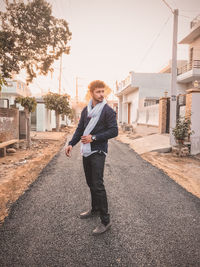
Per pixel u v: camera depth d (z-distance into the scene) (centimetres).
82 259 176
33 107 848
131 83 1767
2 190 346
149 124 1359
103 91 221
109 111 221
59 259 176
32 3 881
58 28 951
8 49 920
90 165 235
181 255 183
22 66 1027
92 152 219
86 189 356
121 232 221
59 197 318
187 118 693
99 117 221
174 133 723
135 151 801
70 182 394
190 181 412
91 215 256
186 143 704
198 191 356
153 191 353
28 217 252
